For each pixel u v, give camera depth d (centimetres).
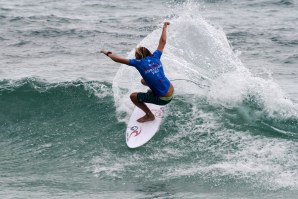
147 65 3459
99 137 3944
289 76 5825
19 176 3438
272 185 3111
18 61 6562
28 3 11269
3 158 3794
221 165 3400
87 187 3209
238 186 3142
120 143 3816
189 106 4078
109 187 3212
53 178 3388
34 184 3269
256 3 11325
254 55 6881
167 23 3644
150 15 9712
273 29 8606
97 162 3612
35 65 6331
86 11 10375
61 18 9525
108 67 6216
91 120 4203
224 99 4075
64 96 4581
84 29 8525
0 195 3031
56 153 3809
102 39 7806
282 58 6706
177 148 3659
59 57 6794
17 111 4484
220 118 3900
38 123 4300
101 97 4500
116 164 3566
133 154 3656
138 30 8412
